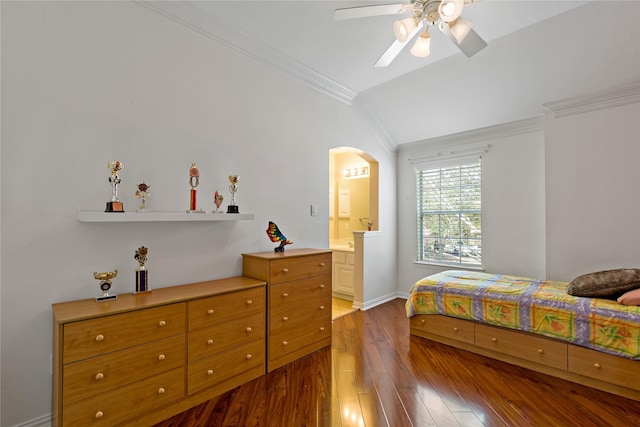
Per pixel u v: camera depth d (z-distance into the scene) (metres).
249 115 2.82
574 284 2.57
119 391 1.70
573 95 3.14
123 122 2.08
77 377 1.56
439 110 3.92
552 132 3.36
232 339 2.22
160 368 1.86
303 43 2.78
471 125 3.99
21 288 1.71
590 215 3.14
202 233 2.49
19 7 1.70
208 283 2.41
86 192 1.93
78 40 1.90
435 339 3.08
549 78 3.08
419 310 3.18
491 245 4.05
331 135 3.67
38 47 1.76
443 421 1.88
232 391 2.19
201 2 2.25
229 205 2.51
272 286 2.48
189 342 1.99
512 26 2.61
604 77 2.88
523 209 3.80
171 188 2.30
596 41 2.62
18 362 1.71
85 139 1.92
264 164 2.94
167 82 2.29
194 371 2.01
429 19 1.98
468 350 2.86
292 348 2.63
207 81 2.52
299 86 3.28
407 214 4.86
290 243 2.91
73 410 1.55
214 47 2.57
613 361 2.15
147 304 1.82
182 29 2.37
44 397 1.79
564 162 3.29
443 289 3.03
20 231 1.71
